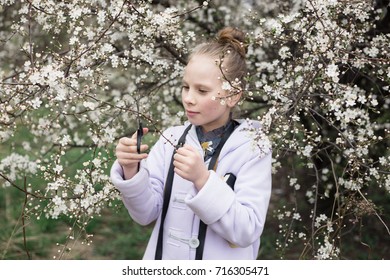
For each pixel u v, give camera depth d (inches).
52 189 84.3
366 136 96.7
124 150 64.4
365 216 136.3
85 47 87.0
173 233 66.9
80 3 93.3
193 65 66.9
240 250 66.8
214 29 134.6
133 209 68.2
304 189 142.5
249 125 70.8
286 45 109.7
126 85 133.3
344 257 132.2
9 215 147.5
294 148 98.3
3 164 122.3
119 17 88.4
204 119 66.9
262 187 66.5
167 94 127.9
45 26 95.3
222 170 67.1
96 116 115.0
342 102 74.5
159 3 121.6
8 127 82.7
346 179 109.0
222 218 61.3
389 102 116.0
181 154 61.7
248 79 73.7
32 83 76.3
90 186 83.4
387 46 93.2
